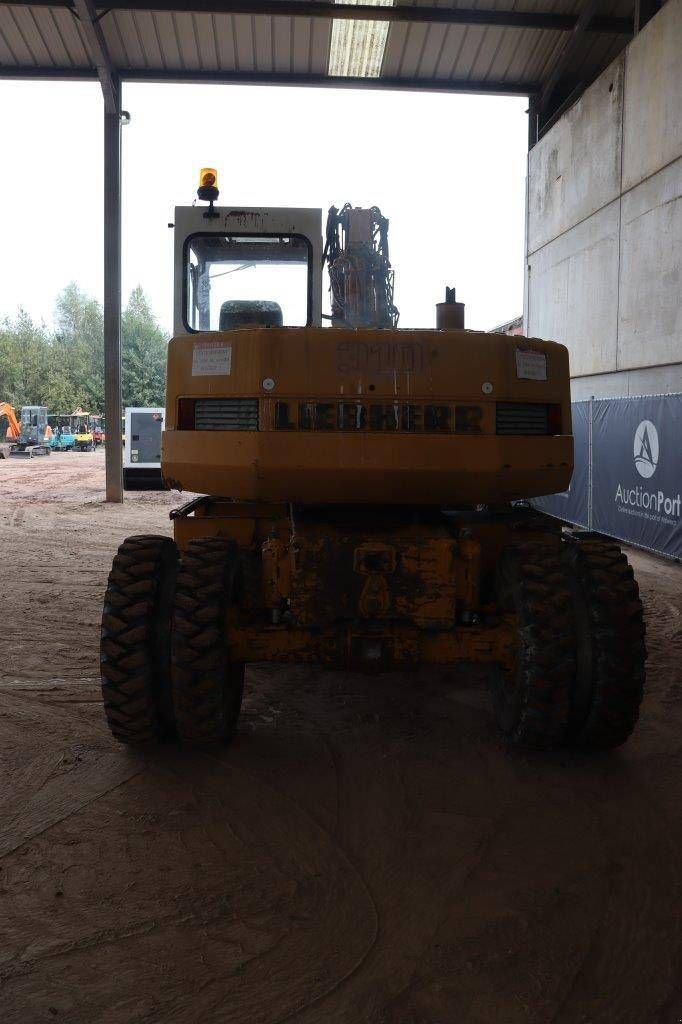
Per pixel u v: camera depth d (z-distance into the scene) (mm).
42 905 2803
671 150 10695
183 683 3764
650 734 4430
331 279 6098
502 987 2418
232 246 5965
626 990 2416
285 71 14242
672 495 9180
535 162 15867
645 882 2994
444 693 5129
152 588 3965
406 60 14094
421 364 3881
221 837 3289
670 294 10812
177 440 4172
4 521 12844
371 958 2543
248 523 4473
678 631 6535
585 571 4012
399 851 3199
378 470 3889
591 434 11445
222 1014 2297
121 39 13695
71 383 65500
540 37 13734
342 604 3840
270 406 3879
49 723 4492
